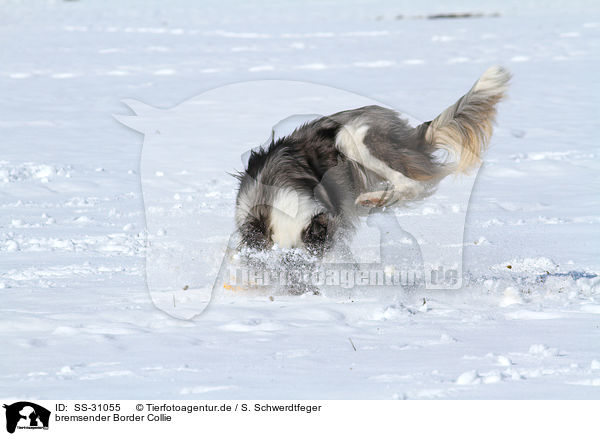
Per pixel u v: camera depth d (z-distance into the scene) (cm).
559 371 582
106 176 1875
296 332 743
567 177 1797
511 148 2114
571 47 4225
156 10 6962
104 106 2842
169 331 756
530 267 1037
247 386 568
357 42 4588
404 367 609
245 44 4609
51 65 3866
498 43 4425
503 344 677
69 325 777
